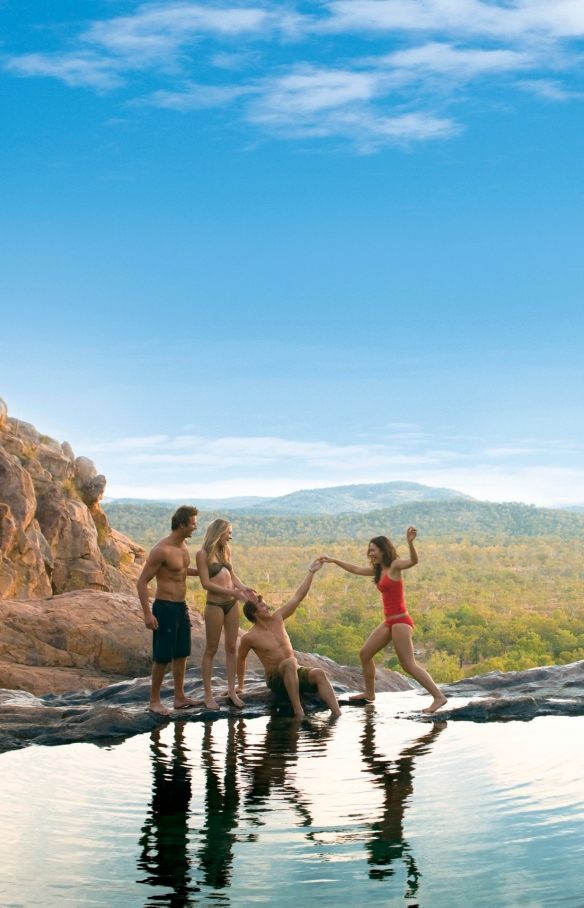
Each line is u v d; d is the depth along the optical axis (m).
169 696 10.39
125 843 4.87
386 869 4.38
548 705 9.39
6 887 4.23
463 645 131.38
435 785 6.00
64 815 5.45
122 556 31.02
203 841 4.88
